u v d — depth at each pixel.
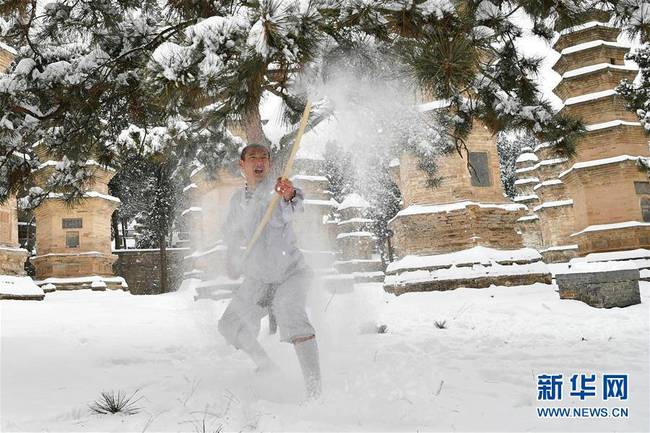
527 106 6.34
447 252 20.81
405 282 20.09
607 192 23.20
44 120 6.83
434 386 3.46
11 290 20.42
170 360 5.45
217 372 4.37
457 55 4.23
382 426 2.61
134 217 46.03
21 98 6.48
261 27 3.75
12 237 22.69
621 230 22.67
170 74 3.90
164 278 38.16
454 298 18.09
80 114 6.97
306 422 2.62
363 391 3.16
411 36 4.52
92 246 28.64
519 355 5.16
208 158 9.79
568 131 6.44
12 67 7.08
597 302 12.23
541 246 45.12
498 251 20.39
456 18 4.38
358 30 4.54
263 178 3.94
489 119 6.45
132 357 5.61
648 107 18.95
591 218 23.45
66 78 6.41
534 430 2.52
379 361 4.58
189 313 13.74
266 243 3.66
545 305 12.59
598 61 23.91
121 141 8.32
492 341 6.74
